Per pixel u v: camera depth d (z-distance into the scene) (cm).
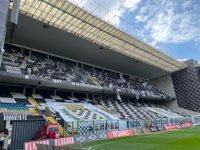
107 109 3095
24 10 2178
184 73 4703
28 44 2720
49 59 3042
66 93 3097
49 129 1509
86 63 3588
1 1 1216
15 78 2152
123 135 2169
